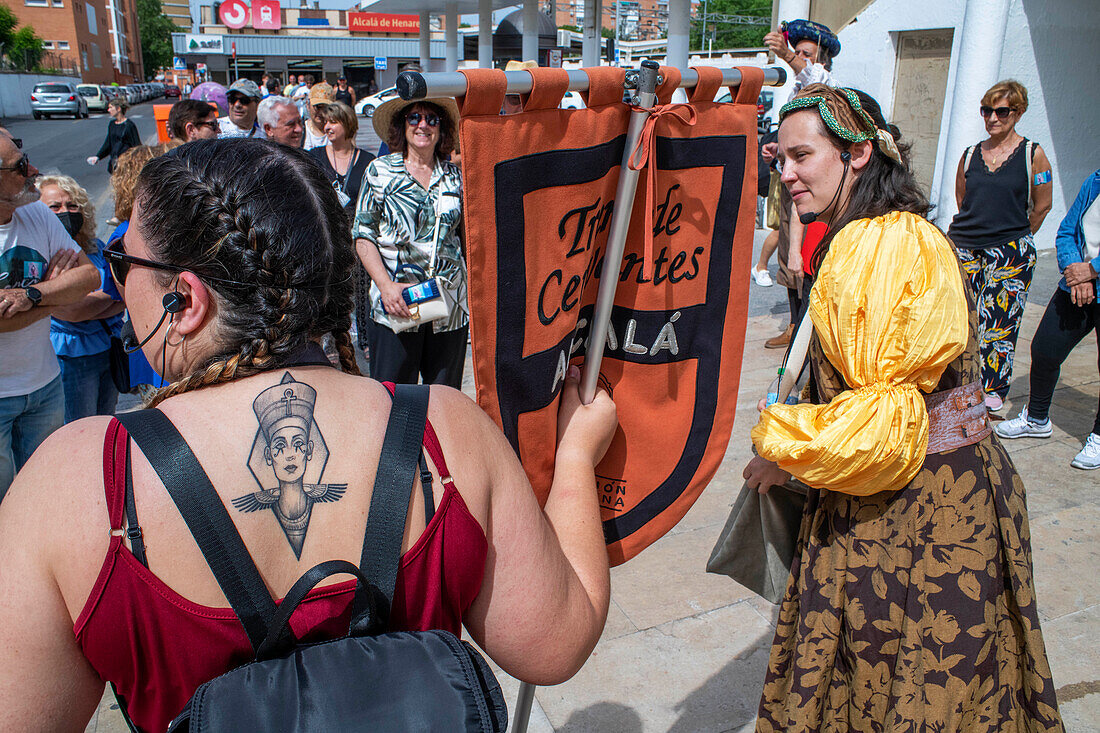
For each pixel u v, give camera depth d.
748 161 1.52
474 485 0.97
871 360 1.41
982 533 1.49
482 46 5.68
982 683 1.50
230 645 0.84
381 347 3.82
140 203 0.94
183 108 5.16
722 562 2.02
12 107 38.31
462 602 0.97
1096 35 7.60
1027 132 7.59
